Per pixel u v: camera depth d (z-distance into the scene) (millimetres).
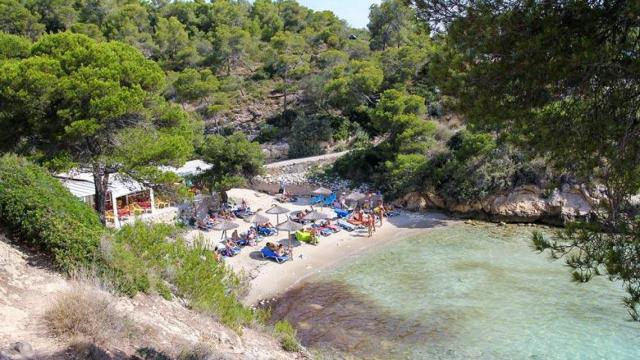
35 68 18641
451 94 7430
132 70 21578
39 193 10586
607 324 18641
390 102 44125
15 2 61312
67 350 7121
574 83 6121
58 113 18656
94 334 7758
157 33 75688
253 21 89312
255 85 71938
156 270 11523
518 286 22859
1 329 7242
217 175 37594
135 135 21328
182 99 63188
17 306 8078
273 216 36125
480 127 7582
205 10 91438
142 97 21188
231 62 78375
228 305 12305
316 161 50281
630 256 5566
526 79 6328
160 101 23953
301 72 68438
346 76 60781
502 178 35781
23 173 10961
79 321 7770
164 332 9180
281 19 91000
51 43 20938
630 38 5781
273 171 48844
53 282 9117
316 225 33031
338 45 77688
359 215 34688
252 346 10969
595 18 5871
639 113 5797
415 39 65312
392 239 31469
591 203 6547
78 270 9531
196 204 34250
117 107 19516
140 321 9102
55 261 9719
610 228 5957
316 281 24641
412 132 42469
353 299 22297
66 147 20484
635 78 5672
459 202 37094
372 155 46188
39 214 10023
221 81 69188
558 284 22828
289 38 75938
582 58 5629
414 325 19422
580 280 5906
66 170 19328
